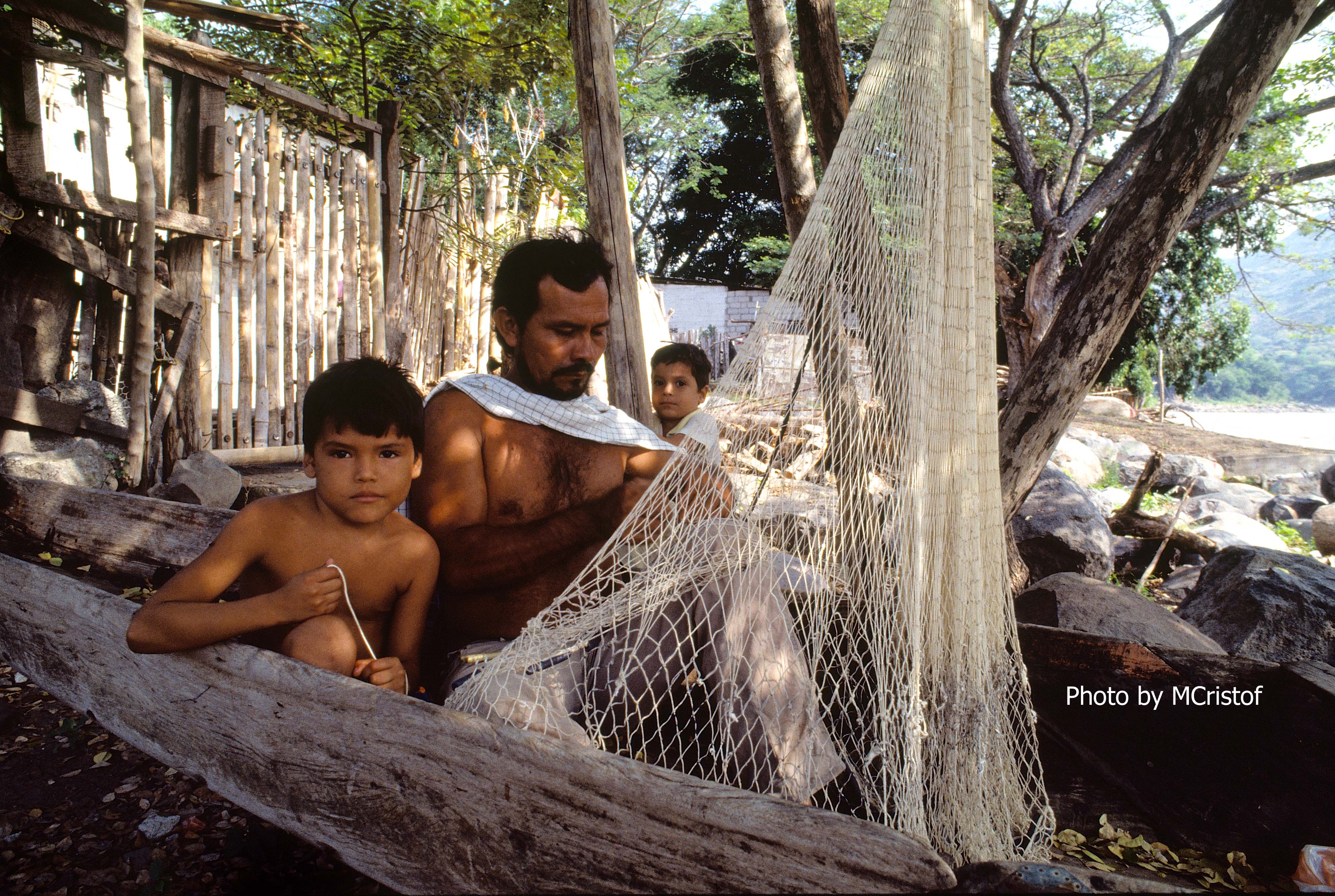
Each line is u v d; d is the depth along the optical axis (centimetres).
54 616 196
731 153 2533
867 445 174
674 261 2956
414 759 138
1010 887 99
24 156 383
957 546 185
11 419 386
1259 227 1805
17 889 185
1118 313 334
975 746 173
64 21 391
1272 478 1098
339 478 164
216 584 165
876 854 106
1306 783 197
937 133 191
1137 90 1410
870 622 172
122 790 227
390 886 142
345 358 585
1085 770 214
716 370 1656
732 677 157
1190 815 204
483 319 805
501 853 130
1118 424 1403
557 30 736
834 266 179
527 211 920
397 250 625
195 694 166
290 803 153
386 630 185
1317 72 1212
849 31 1555
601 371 626
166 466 460
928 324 182
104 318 448
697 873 115
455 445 181
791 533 173
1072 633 223
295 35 527
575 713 169
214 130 459
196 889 186
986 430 206
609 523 192
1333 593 360
